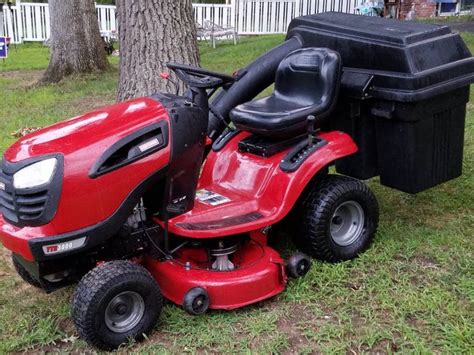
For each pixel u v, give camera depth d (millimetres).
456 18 15594
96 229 3049
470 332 3146
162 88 6012
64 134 3150
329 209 3797
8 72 13664
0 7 19219
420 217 4637
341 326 3289
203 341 3213
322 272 3822
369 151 4109
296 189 3652
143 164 3123
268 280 3492
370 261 3971
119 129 3127
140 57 6004
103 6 18672
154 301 3223
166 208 3346
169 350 3168
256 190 3754
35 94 10430
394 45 3768
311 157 3715
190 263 3562
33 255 2957
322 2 17219
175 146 3219
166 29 5945
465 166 5539
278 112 3701
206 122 3418
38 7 19219
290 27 4508
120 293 3088
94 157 3016
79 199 2982
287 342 3182
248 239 3676
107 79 11500
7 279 4043
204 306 3322
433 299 3463
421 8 16328
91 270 3141
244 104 3971
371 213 4047
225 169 3969
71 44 11820
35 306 3645
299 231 3875
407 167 3955
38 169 2953
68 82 11438
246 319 3393
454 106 4023
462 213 4680
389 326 3279
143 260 3598
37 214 2951
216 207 3594
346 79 3941
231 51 13641
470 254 4008
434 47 3846
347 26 4086
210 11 17547
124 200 3104
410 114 3783
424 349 3047
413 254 4051
